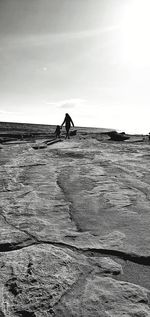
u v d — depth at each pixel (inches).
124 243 102.0
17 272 82.8
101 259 92.0
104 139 716.0
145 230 113.3
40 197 162.4
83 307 68.7
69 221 124.9
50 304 69.8
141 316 65.6
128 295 73.0
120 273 84.0
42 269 84.6
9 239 106.3
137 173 225.8
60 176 217.9
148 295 73.1
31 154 354.3
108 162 283.4
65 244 102.6
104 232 112.2
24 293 73.5
